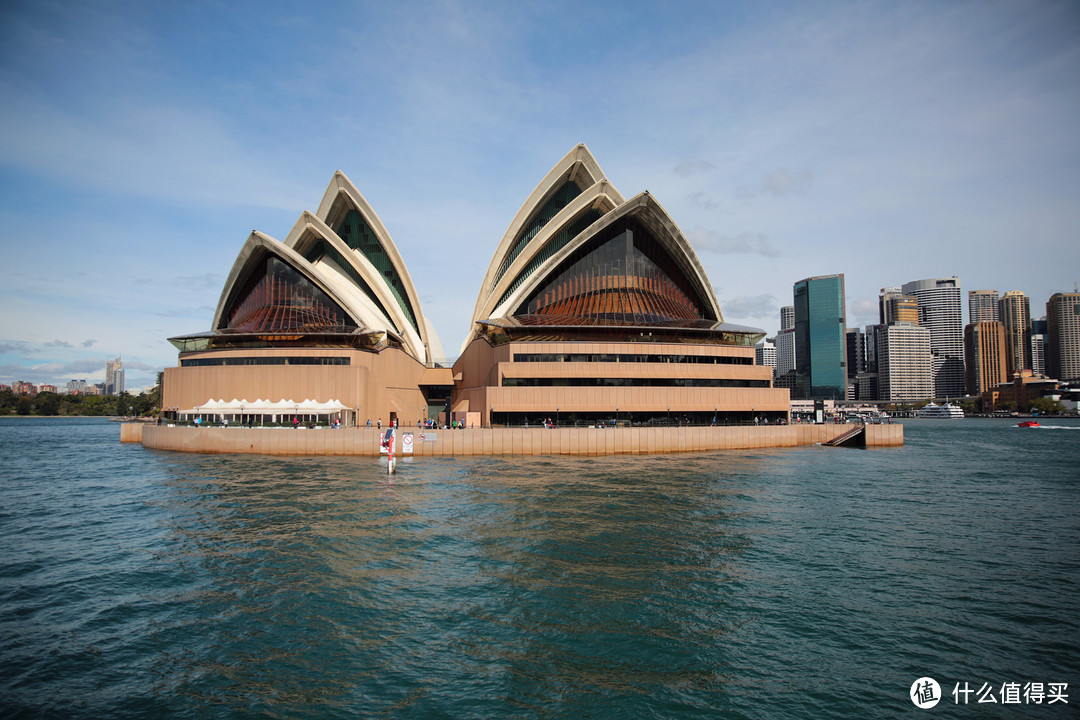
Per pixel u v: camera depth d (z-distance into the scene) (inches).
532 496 1588.3
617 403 2787.9
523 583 960.9
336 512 1403.8
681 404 2864.2
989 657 741.9
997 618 853.2
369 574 998.4
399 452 2470.5
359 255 3538.4
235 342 2979.8
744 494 1667.1
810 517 1418.6
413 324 3804.1
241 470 2071.9
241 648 753.6
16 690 658.2
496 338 2994.6
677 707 630.5
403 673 695.1
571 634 789.2
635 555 1103.0
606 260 3484.3
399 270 3595.0
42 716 611.8
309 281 3309.5
